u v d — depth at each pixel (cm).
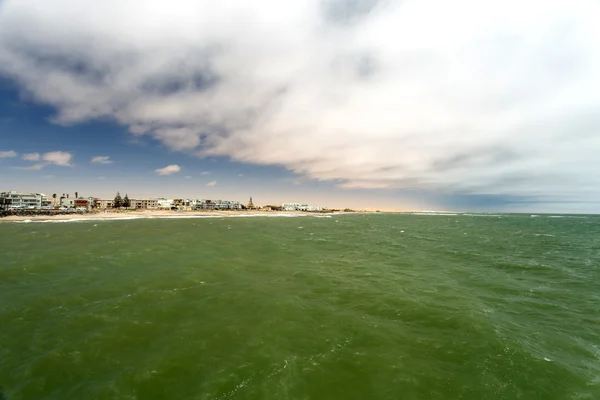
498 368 1084
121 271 2406
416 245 4178
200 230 6212
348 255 3325
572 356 1188
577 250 3856
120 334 1310
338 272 2486
